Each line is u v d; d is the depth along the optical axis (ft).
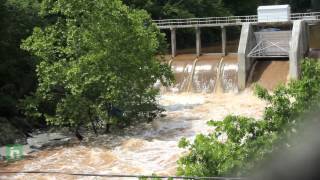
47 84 104.06
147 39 115.65
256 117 121.19
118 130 111.96
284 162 23.30
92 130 113.60
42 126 121.90
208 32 253.44
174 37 180.04
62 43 113.50
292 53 146.72
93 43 105.91
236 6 282.15
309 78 50.08
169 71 124.26
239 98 148.15
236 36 268.41
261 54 162.40
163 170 82.94
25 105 107.55
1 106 116.37
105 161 90.27
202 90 160.04
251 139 47.34
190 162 47.55
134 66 109.29
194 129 110.93
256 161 38.91
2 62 126.21
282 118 47.44
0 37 126.52
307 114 43.47
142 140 101.86
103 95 102.99
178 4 242.99
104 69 104.17
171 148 95.55
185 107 137.18
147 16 121.08
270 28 187.52
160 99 150.51
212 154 46.14
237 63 159.22
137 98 111.65
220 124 49.60
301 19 164.45
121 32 108.68
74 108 102.53
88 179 81.20
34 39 108.47
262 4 299.58
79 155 94.58
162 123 117.19
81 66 102.37
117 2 109.40
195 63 165.58
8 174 83.61
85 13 107.65
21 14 139.23
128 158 91.15
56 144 104.32
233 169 42.52
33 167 87.81
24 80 128.26
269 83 151.64
